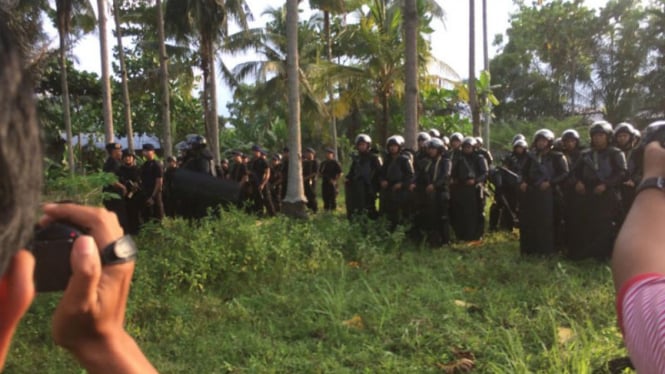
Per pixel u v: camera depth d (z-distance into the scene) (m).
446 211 9.11
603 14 35.12
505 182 10.38
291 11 10.86
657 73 29.81
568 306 5.30
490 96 20.47
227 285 6.32
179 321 5.06
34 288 0.54
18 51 0.44
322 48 24.22
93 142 27.16
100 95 26.66
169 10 21.59
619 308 0.81
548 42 36.91
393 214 9.41
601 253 7.59
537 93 37.00
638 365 0.74
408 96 10.70
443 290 5.78
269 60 23.47
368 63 18.69
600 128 7.63
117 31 20.06
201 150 10.04
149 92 27.42
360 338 4.66
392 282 6.37
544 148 8.09
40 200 0.46
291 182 10.98
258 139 32.28
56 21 19.22
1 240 0.41
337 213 12.94
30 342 4.52
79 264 0.61
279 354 4.36
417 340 4.50
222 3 20.70
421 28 19.45
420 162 9.42
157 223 8.87
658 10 30.42
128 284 0.73
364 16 20.67
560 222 8.63
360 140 10.32
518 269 6.85
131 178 10.14
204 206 7.68
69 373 4.03
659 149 0.89
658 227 0.83
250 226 7.22
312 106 22.47
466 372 4.02
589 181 7.61
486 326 4.86
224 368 4.16
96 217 0.72
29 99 0.44
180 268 6.17
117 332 0.72
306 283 6.33
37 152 0.44
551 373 3.76
